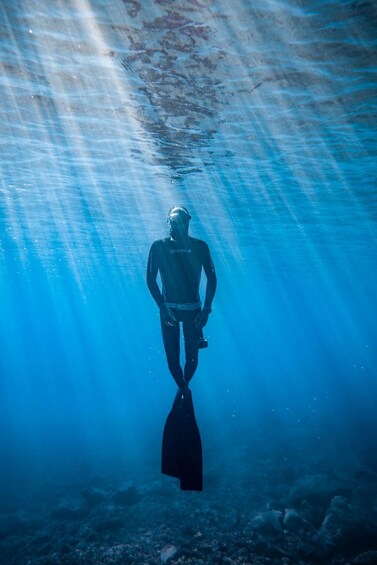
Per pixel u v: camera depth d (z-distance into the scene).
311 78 6.62
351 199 14.20
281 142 9.38
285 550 8.95
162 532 10.16
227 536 9.75
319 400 32.50
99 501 12.79
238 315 124.62
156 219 17.34
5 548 10.23
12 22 5.12
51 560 9.05
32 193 13.36
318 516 10.70
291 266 33.06
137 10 4.84
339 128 8.66
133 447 20.25
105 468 17.02
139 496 12.79
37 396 43.91
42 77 6.55
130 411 31.66
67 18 5.02
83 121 8.28
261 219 17.22
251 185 12.64
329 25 5.20
